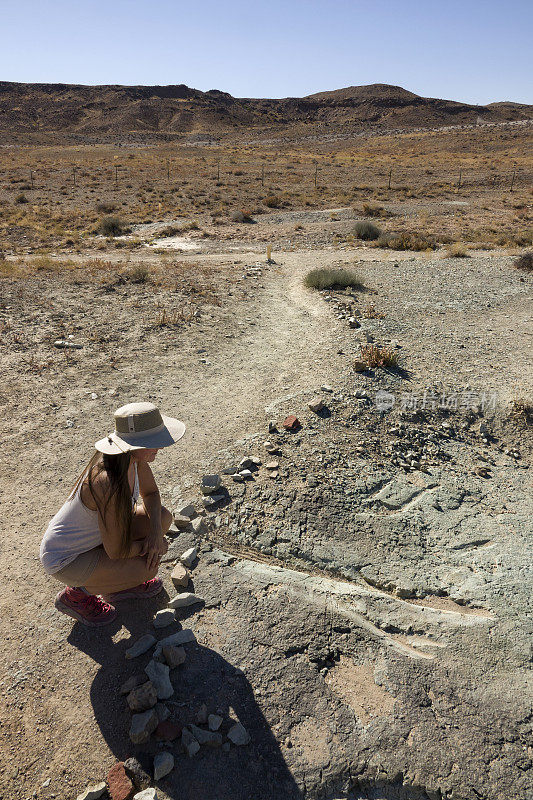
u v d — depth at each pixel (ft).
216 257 70.64
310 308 40.29
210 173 176.14
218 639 10.43
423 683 9.76
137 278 47.19
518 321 36.58
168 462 17.37
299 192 142.61
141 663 9.91
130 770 8.12
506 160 214.28
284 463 16.93
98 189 140.05
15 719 9.00
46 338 30.19
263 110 573.33
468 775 8.34
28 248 76.59
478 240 84.02
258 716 9.02
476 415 22.71
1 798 7.85
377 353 26.76
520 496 17.31
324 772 8.29
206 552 12.95
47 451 18.17
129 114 481.05
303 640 10.52
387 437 20.02
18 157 229.66
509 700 9.53
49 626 10.91
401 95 606.14
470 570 13.10
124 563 10.05
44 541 9.62
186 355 28.76
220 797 7.88
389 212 114.42
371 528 14.32
